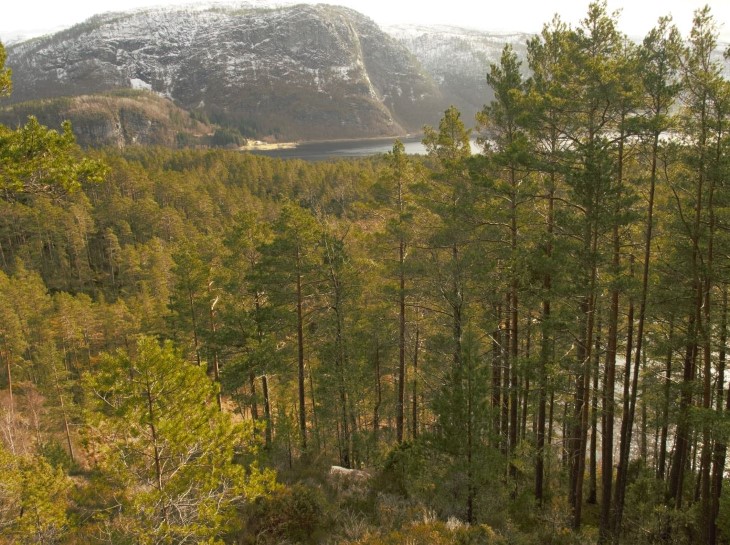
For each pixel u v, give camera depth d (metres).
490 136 18.47
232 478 10.64
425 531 11.25
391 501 14.00
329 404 21.73
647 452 25.30
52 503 12.00
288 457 18.31
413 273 20.03
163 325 41.81
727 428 11.85
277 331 24.20
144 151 149.62
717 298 15.87
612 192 12.70
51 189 9.36
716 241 14.12
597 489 21.30
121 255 68.31
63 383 34.72
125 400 9.57
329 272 21.59
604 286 13.26
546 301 15.24
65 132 9.21
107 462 9.65
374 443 21.31
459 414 13.12
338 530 12.20
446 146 20.12
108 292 68.62
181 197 85.69
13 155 8.30
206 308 27.97
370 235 22.59
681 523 15.81
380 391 26.92
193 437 9.93
